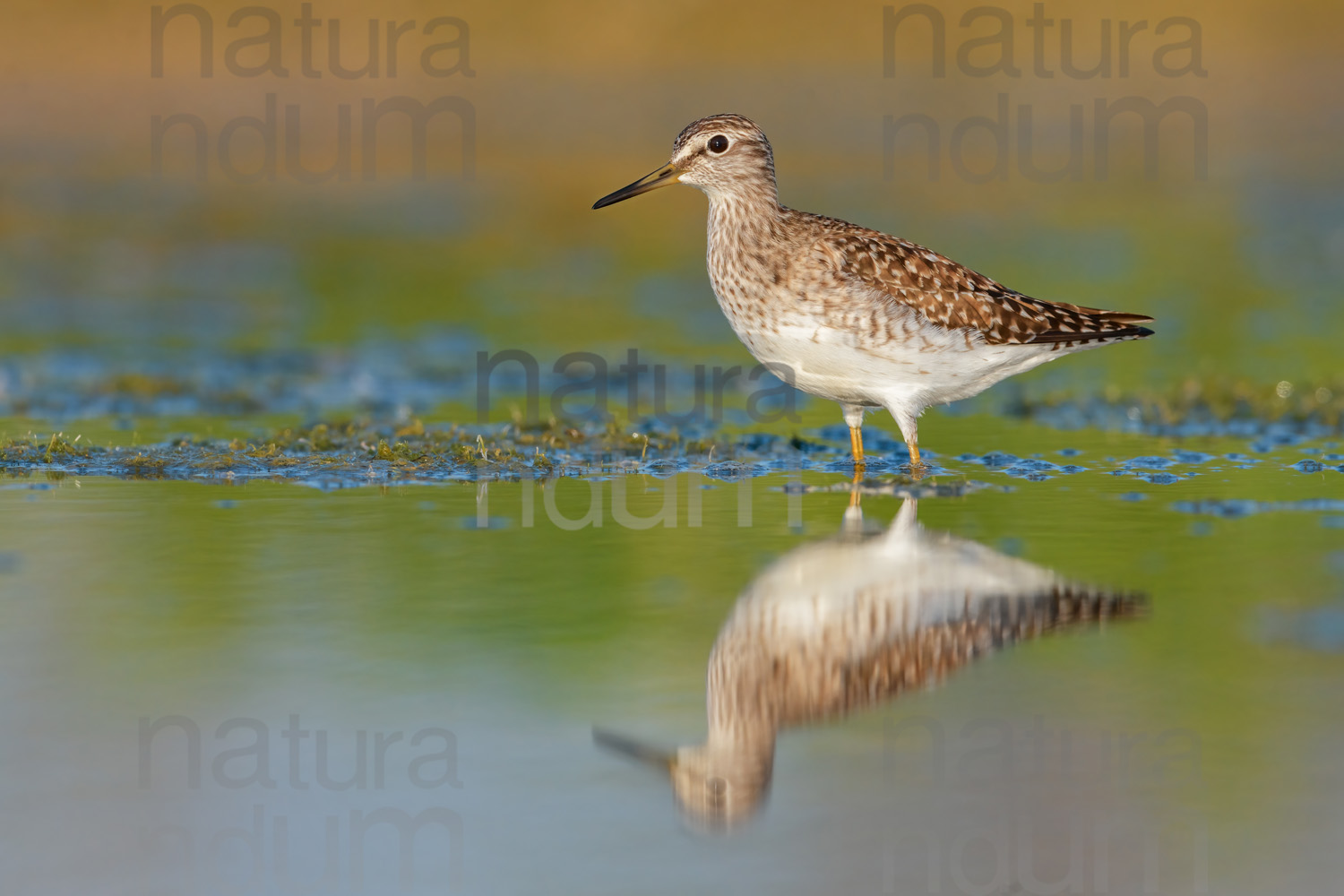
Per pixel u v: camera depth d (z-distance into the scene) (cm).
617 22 3656
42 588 988
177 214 2845
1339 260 2436
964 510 1184
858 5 3747
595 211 2962
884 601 966
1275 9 3838
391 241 2686
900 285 1238
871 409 1358
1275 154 3344
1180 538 1087
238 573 1025
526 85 3497
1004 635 908
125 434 1476
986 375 1293
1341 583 974
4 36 3322
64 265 2462
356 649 891
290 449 1397
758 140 1295
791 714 812
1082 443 1455
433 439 1438
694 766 756
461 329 2067
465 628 923
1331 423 1500
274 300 2259
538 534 1124
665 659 880
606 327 2078
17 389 1684
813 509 1194
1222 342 1936
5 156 3222
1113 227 2723
